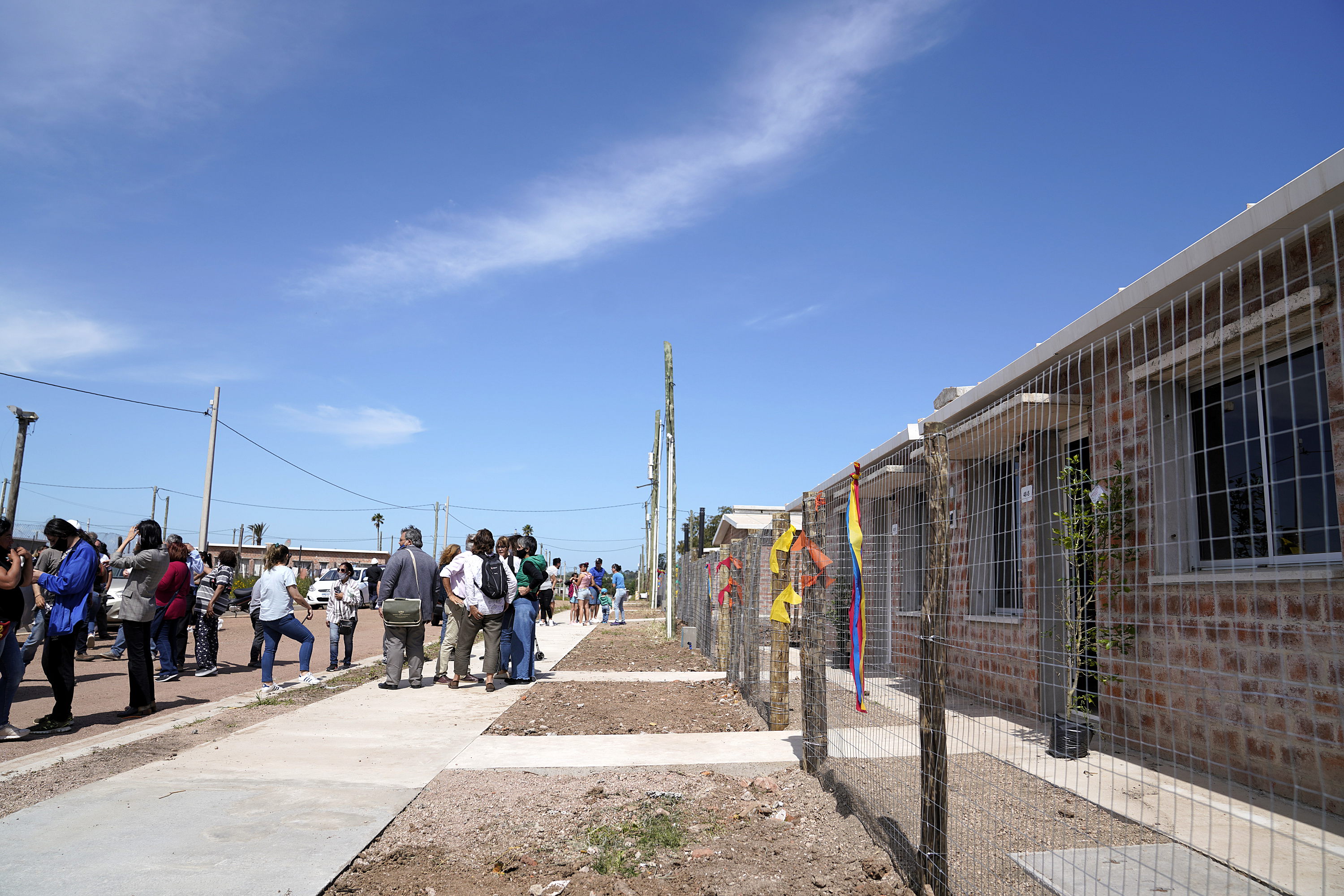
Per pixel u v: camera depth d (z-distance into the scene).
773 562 8.82
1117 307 6.62
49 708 9.74
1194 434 6.52
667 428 23.97
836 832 5.20
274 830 5.12
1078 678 7.43
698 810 5.70
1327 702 5.23
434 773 6.69
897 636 5.94
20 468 26.66
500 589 11.29
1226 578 6.01
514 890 4.36
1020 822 5.24
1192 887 4.09
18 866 4.46
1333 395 5.29
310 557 75.38
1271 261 5.68
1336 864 4.34
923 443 4.48
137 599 9.16
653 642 20.95
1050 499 8.13
